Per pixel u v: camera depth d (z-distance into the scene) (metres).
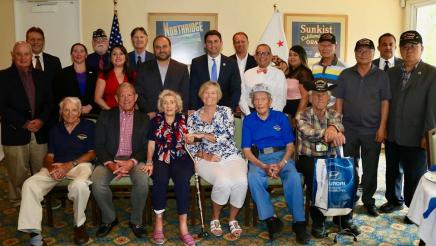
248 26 5.39
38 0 5.17
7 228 3.02
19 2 5.18
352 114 3.16
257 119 3.05
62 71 3.55
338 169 2.66
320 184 2.68
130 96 2.97
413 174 3.02
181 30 5.30
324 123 2.95
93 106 3.57
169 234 2.92
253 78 3.60
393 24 5.61
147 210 3.07
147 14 5.25
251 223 3.13
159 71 3.43
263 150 3.05
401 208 3.28
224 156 3.03
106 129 3.01
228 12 5.34
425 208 1.92
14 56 3.18
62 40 5.25
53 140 3.02
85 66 3.60
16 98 3.24
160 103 2.96
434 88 2.83
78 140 3.03
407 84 2.99
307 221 3.00
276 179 2.96
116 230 2.99
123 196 3.15
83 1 5.18
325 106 2.90
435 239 1.85
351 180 2.67
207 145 3.03
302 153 2.99
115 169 2.86
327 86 2.86
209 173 2.89
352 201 2.69
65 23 5.22
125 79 3.46
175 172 2.85
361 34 5.57
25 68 3.23
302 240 2.74
